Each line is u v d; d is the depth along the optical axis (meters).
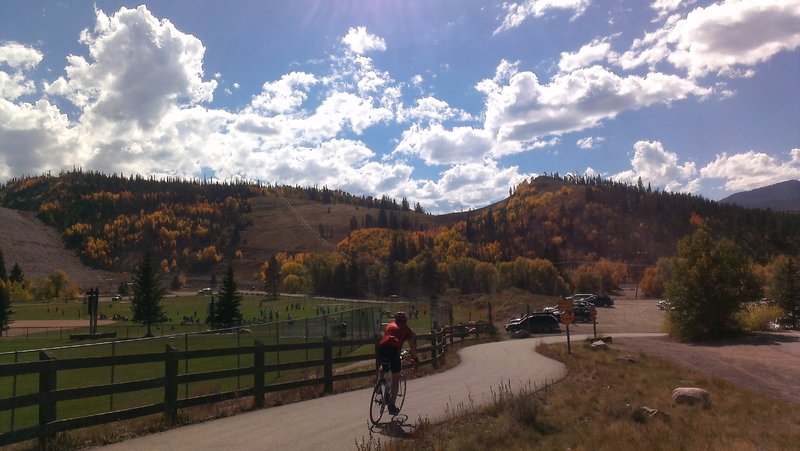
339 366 26.30
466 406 12.12
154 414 10.73
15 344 55.62
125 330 75.19
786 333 36.56
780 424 12.88
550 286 122.94
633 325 57.84
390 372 10.76
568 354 26.72
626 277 157.50
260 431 9.75
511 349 31.92
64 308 126.12
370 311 37.62
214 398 11.20
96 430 9.40
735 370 23.30
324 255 184.88
